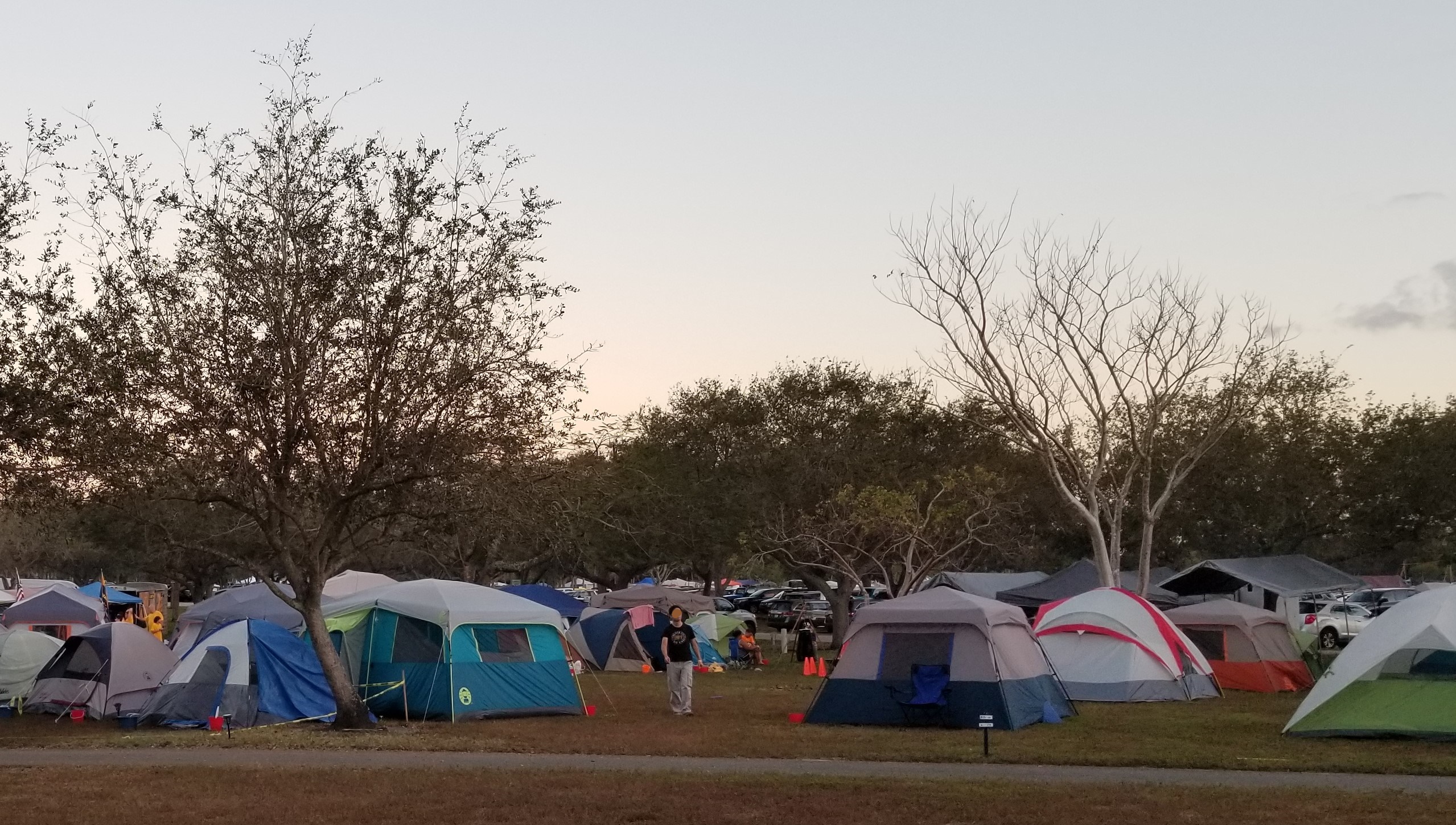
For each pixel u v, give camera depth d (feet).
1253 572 134.72
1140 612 83.05
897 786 45.73
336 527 66.39
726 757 55.31
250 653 70.08
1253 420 184.65
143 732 66.08
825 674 110.52
